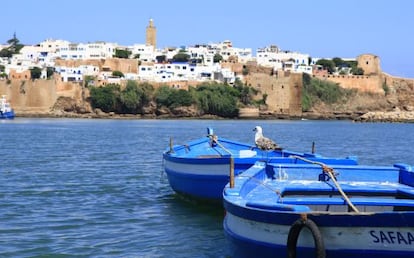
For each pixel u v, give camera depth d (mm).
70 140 68938
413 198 14016
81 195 25797
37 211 21625
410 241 10594
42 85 154625
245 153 22516
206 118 158250
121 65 182875
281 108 168375
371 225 10672
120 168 37812
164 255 15547
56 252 15703
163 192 26906
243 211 11797
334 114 177250
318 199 13211
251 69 187875
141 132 89750
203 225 19203
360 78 189125
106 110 155750
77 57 196375
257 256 11734
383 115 172875
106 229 18609
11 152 50344
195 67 180125
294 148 59500
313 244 10992
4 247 16156
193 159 21062
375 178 16578
